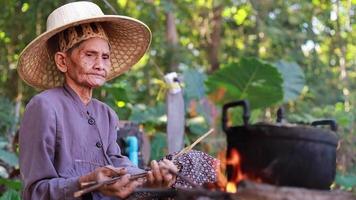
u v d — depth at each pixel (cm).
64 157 287
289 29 1182
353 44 1193
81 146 294
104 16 307
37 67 330
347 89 1103
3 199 416
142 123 682
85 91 306
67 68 304
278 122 239
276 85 668
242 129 221
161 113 701
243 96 689
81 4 310
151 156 639
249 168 219
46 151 282
